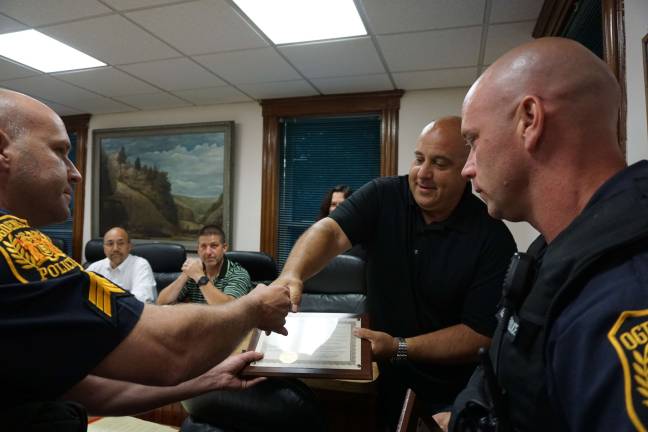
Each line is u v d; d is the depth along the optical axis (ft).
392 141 10.98
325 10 7.02
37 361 1.63
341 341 2.87
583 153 1.42
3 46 8.51
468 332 3.05
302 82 10.46
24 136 2.00
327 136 11.99
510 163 1.53
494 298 3.07
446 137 3.05
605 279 1.11
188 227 12.69
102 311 1.76
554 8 6.34
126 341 1.79
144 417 5.36
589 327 1.05
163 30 7.70
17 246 1.70
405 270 3.42
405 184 3.63
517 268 1.68
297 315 3.33
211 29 7.66
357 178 11.69
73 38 8.04
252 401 2.49
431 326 3.42
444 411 3.03
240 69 9.61
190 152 12.64
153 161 13.01
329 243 3.39
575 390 1.06
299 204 12.07
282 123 12.25
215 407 2.59
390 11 6.94
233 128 12.25
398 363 3.46
